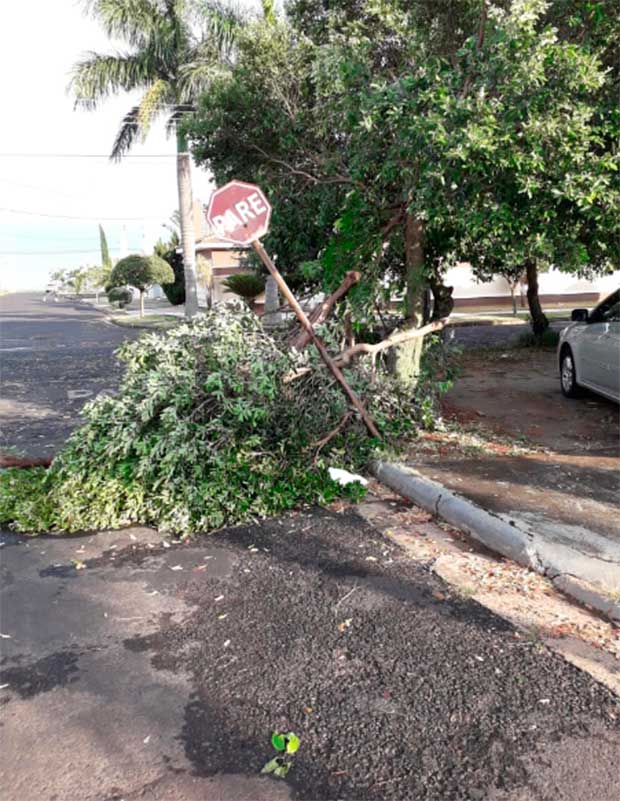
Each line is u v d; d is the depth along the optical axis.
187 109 19.03
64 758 2.56
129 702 2.89
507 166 5.00
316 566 4.20
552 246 5.54
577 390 8.57
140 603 3.80
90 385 11.62
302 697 2.90
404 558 4.28
